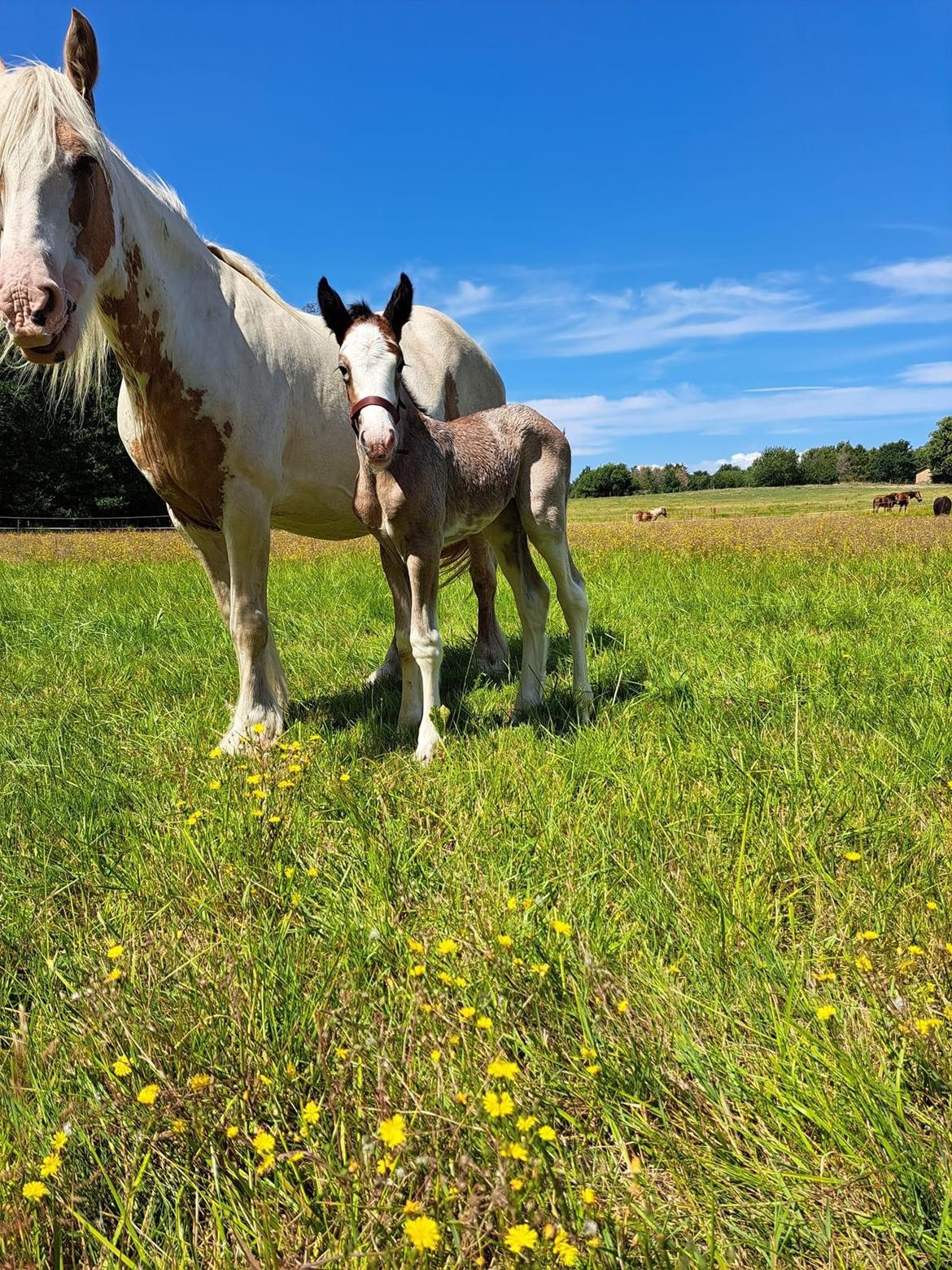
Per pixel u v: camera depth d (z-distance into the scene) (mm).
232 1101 1483
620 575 8523
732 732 3146
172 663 4879
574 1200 1223
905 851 2285
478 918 2031
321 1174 1339
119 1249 1308
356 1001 1769
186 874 2387
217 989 1825
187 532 4043
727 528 17797
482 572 5156
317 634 5840
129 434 3777
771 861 2244
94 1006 1804
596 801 2732
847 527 16172
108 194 2986
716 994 1715
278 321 3986
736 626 5484
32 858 2498
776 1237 1185
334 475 4316
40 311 2625
